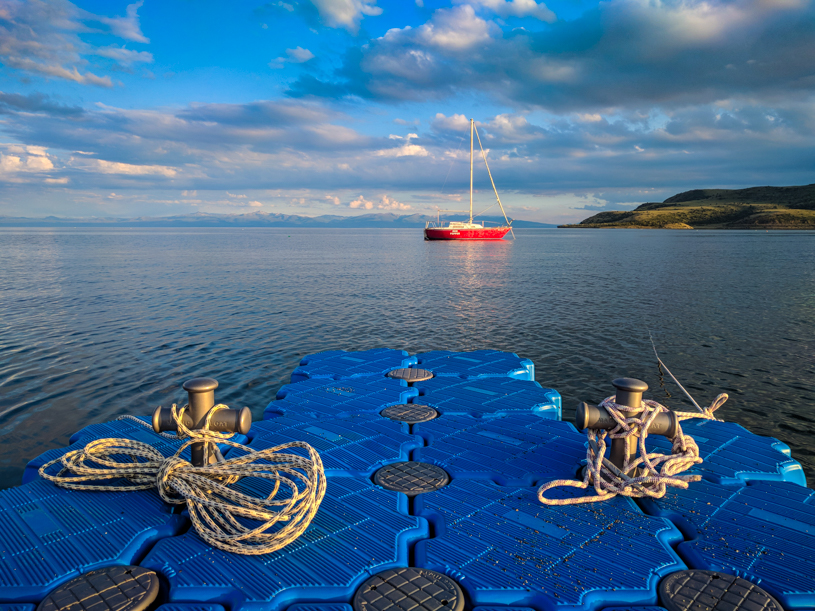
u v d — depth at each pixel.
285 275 40.69
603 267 50.25
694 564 2.92
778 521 3.31
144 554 3.04
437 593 2.60
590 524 3.27
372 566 2.82
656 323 20.91
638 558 2.91
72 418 10.14
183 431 3.46
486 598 2.60
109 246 92.62
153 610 2.55
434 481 3.93
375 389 6.32
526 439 4.75
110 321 20.11
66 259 56.12
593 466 3.65
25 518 3.27
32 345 15.96
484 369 7.27
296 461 3.45
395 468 4.16
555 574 2.77
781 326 20.14
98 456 3.87
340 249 92.56
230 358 14.85
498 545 3.04
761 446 4.55
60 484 3.62
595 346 17.12
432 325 20.52
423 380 6.79
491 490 3.75
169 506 3.43
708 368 14.54
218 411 3.55
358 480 3.95
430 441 4.73
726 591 2.62
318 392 6.21
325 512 3.42
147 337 17.38
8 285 31.33
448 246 108.12
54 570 2.73
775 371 14.21
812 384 13.11
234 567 2.79
